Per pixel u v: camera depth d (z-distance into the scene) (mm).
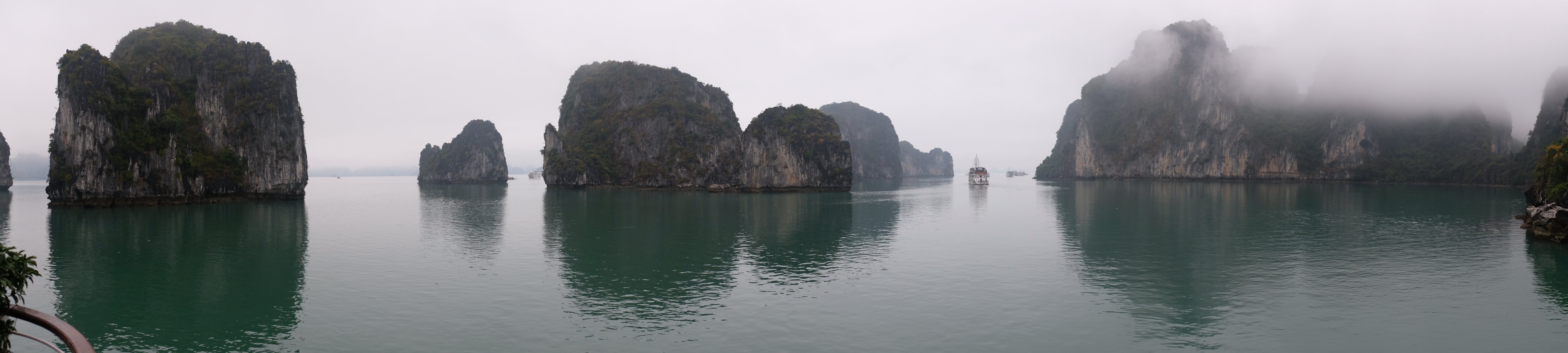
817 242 53844
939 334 26922
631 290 35000
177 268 42125
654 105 175500
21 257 13930
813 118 151250
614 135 180875
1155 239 54969
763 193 140250
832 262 43469
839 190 150000
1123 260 43531
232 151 101812
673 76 189750
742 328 27844
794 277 38344
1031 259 44062
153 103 90750
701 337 26703
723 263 43438
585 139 181875
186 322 29078
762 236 58719
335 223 71500
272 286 36219
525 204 104938
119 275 39906
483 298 33156
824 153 147000
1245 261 42938
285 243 54031
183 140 94812
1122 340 25953
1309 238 55156
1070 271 39719
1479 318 28859
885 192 150125
